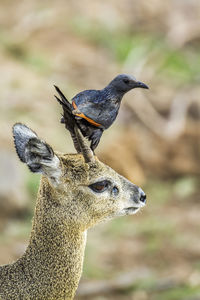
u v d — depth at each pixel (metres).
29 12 45.66
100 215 13.15
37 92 35.84
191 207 29.77
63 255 12.84
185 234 26.66
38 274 12.77
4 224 26.11
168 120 36.56
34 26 43.97
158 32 47.25
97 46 43.66
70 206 12.87
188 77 41.75
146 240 26.23
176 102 37.97
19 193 26.91
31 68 38.81
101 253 24.81
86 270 23.23
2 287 12.68
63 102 11.49
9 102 34.16
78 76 39.56
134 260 24.58
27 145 11.91
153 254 25.06
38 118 33.09
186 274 23.58
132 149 32.72
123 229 27.03
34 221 12.95
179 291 22.36
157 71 42.00
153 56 43.72
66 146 31.16
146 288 22.50
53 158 12.47
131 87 11.77
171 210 29.31
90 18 45.97
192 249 25.42
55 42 42.69
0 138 30.52
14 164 27.97
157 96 38.66
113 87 11.73
